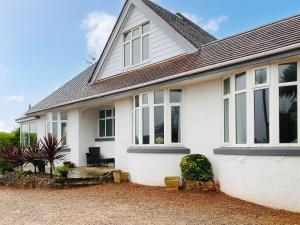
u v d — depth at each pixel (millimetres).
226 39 14352
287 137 10203
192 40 15969
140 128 15383
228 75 12195
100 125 21156
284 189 10000
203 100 13594
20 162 17703
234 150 11445
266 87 10609
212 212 9719
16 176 16547
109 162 19594
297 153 9797
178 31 15914
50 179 15289
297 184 9789
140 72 17250
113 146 19844
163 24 16641
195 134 13891
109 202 11484
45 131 23625
